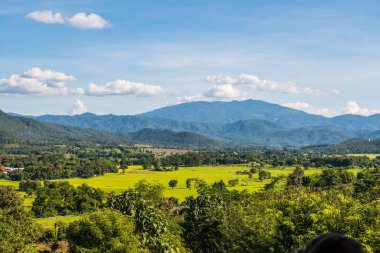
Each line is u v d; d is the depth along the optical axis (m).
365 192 48.59
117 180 177.00
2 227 49.38
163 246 42.56
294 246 35.16
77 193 116.88
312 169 179.75
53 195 112.56
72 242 36.84
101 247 34.84
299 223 36.56
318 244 2.04
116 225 36.16
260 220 41.16
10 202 104.19
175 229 49.47
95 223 35.81
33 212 107.88
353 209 34.47
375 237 29.94
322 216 34.72
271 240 37.22
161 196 64.44
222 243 45.09
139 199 45.56
